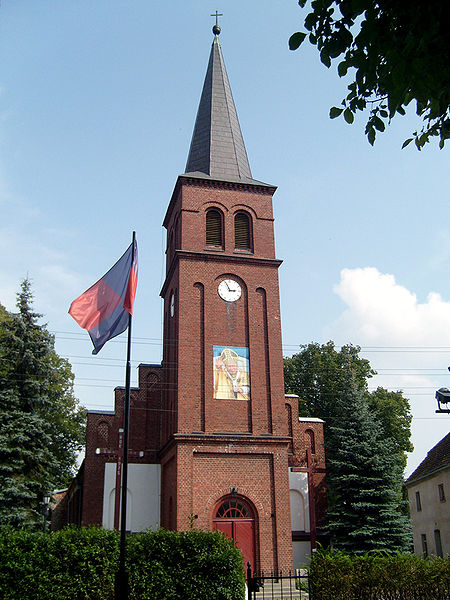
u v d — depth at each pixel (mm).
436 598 19562
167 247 43781
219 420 33781
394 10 8117
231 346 35594
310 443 41750
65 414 49281
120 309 20516
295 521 38938
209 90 44969
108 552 21094
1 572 20062
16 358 37688
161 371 40062
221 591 21344
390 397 53719
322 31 8727
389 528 34594
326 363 55188
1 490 34156
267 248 38625
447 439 43875
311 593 20359
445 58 7805
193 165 41906
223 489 32281
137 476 37375
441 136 9672
